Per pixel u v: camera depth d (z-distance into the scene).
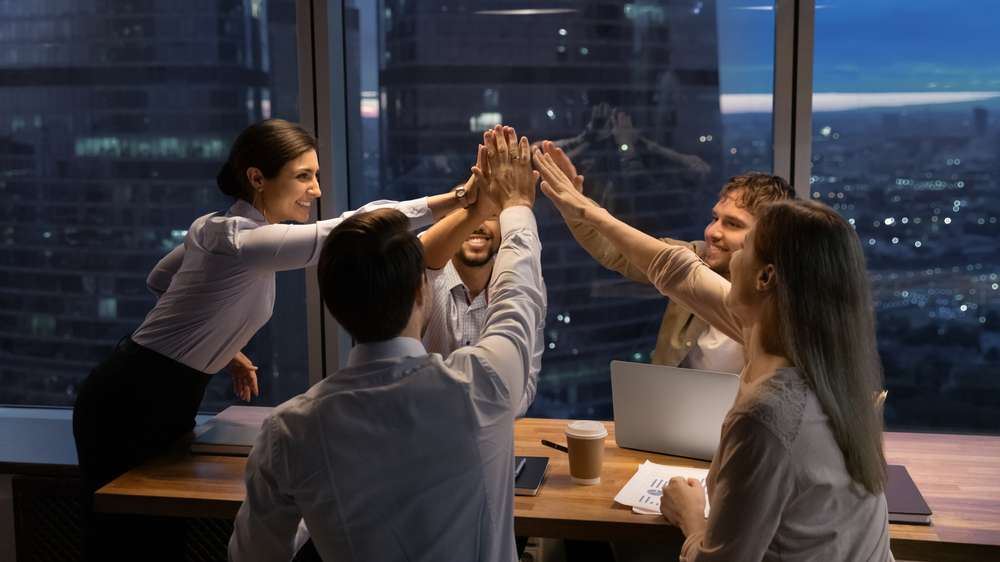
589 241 2.16
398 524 0.99
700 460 1.69
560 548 2.20
